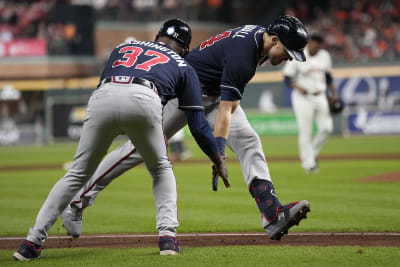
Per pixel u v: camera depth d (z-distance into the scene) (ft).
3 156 238.68
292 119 300.61
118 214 85.61
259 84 305.94
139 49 53.88
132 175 148.46
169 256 53.26
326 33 367.66
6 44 364.17
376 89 291.79
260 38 57.62
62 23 366.84
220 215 82.84
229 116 57.72
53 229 73.61
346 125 296.92
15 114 352.49
